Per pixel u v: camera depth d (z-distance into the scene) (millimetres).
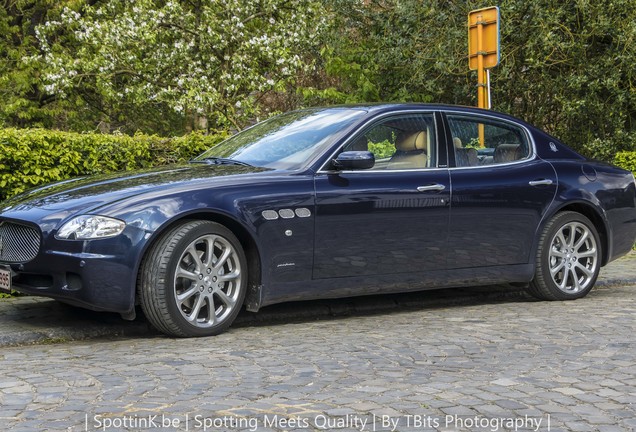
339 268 6285
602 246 7836
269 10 17938
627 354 5227
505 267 7137
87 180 6391
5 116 23641
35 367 4871
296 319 6727
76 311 6660
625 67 14430
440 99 16734
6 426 3709
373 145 6562
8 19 24062
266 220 5965
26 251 5738
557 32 14680
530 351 5320
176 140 8352
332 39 17359
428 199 6621
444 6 15750
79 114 25781
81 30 19781
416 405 4070
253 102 17641
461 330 6070
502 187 7035
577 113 14625
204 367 4855
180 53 17938
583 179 7590
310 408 4004
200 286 5801
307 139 6562
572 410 4012
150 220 5598
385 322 6473
